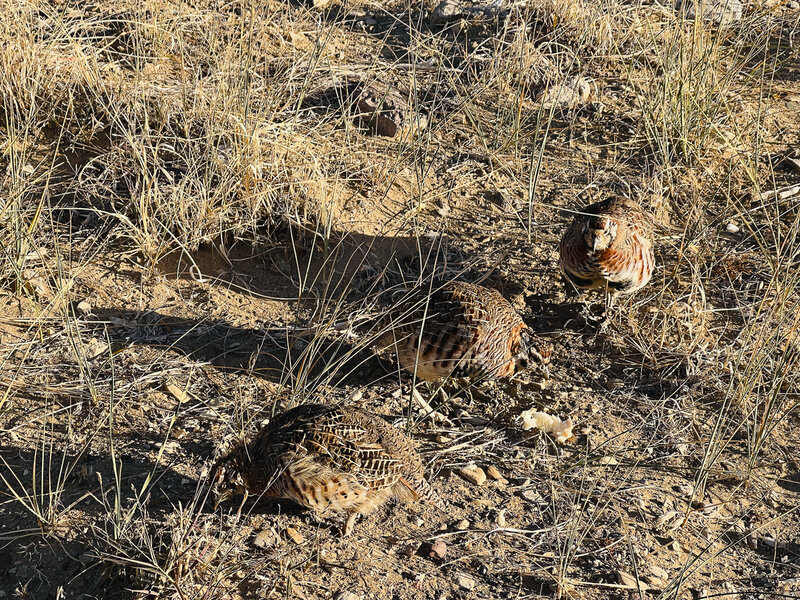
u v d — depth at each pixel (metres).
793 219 6.95
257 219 6.58
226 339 5.84
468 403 5.55
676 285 6.45
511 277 6.48
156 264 6.33
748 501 4.93
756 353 5.70
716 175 7.36
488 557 4.51
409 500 4.65
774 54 8.70
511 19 8.73
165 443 4.79
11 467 4.78
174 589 4.12
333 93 7.71
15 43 7.02
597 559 4.54
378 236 6.69
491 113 7.84
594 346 5.97
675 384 5.66
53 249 6.25
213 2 8.42
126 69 7.51
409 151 7.30
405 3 9.23
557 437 5.23
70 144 6.93
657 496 4.92
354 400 5.44
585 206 7.00
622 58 8.29
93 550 4.33
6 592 4.20
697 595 4.36
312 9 8.84
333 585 4.29
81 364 5.26
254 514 4.64
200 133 6.94
